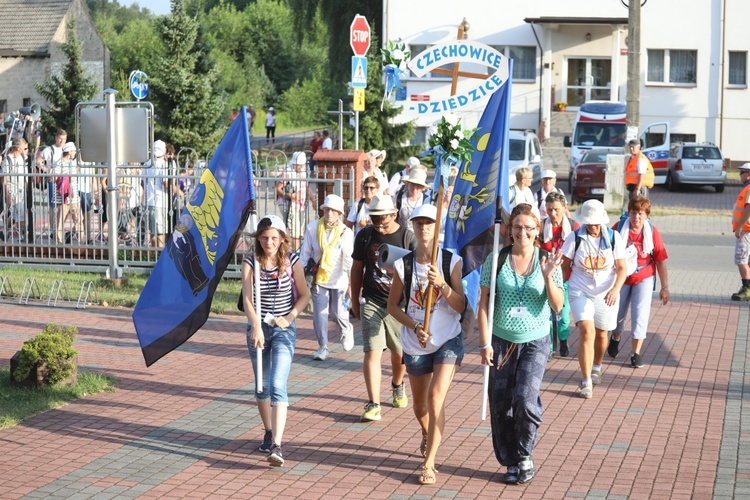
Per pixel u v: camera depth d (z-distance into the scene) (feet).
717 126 144.15
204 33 120.98
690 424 30.94
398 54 46.85
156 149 64.13
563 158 144.97
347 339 39.96
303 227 54.80
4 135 91.91
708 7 142.92
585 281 34.53
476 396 34.35
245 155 28.22
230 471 26.50
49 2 172.86
